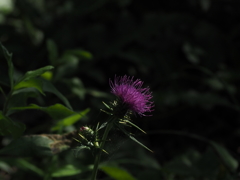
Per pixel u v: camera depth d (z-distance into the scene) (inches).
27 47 177.6
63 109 56.1
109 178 88.7
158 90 171.8
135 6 199.9
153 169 98.8
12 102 61.1
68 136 57.9
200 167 92.6
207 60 178.5
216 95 154.6
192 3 199.6
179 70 171.5
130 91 56.2
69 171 74.9
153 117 160.6
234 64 182.9
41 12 191.3
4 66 165.9
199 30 185.5
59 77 110.8
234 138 164.4
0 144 107.0
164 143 162.4
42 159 110.8
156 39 181.0
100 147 52.0
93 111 140.1
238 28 188.2
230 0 198.7
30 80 57.3
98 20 190.1
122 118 52.8
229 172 85.9
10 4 187.5
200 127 169.5
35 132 111.3
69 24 185.0
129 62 181.0
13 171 116.3
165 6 202.1
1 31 178.2
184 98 155.0
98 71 167.0
